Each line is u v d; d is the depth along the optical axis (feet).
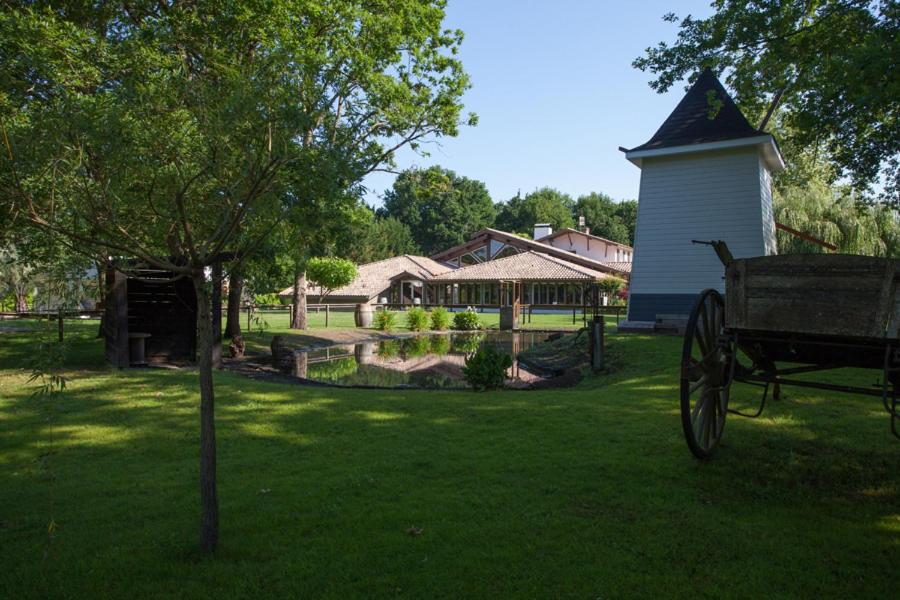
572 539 12.40
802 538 12.49
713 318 17.25
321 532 12.89
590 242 200.95
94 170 10.79
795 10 41.57
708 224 60.03
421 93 64.18
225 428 22.70
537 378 43.93
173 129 11.18
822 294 13.87
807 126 43.52
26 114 10.98
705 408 17.28
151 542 12.42
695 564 11.31
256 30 47.98
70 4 48.44
